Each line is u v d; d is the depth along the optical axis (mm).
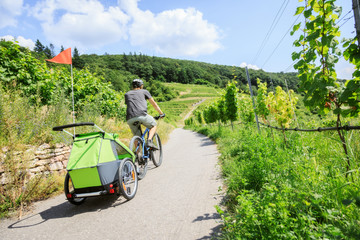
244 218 1949
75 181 3232
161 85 152250
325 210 1953
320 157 3674
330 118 4859
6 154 3734
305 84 2557
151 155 5465
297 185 2516
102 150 3295
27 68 7547
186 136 18297
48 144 5203
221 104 15766
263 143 4543
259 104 6027
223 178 4055
